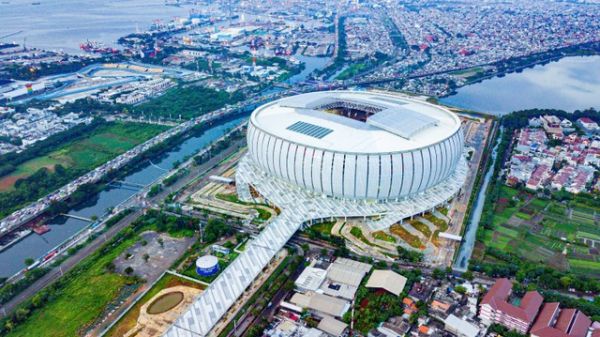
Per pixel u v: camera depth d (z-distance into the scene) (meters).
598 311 198.62
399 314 199.00
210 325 188.88
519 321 188.00
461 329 188.50
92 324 199.88
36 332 196.88
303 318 199.12
